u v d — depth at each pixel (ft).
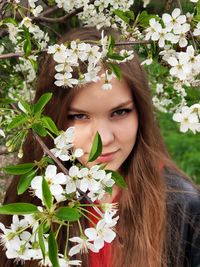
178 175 2.89
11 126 1.82
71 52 2.09
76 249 1.69
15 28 2.55
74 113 2.43
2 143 3.26
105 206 1.71
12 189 2.96
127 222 2.72
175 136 9.15
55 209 1.67
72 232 2.60
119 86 2.45
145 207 2.71
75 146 2.44
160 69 3.46
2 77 3.58
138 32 2.34
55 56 2.10
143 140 2.72
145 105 2.61
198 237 2.69
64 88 2.44
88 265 2.72
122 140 2.47
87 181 1.73
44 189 1.53
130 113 2.52
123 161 2.58
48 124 1.82
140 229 2.69
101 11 2.97
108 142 2.40
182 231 2.70
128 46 2.50
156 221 2.69
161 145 2.96
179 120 2.07
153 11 3.36
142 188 2.73
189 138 9.12
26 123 1.86
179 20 2.06
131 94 2.52
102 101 2.37
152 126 2.73
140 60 2.66
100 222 1.62
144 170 2.74
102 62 2.14
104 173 1.73
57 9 3.41
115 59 2.11
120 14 2.42
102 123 2.41
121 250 2.70
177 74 2.05
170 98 3.41
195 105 2.06
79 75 2.15
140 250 2.67
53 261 1.51
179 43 2.08
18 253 1.65
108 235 1.64
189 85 2.27
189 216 2.71
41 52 2.53
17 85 3.52
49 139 2.68
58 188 1.66
